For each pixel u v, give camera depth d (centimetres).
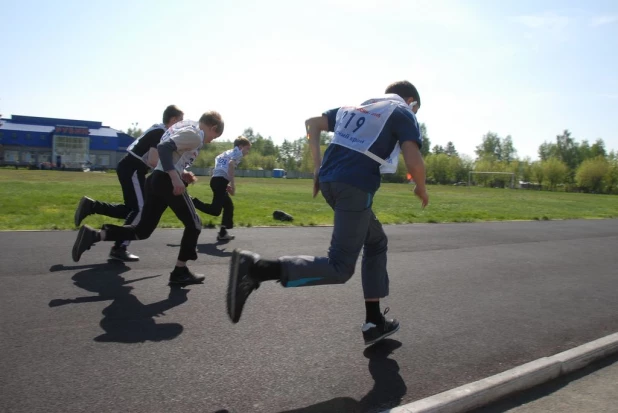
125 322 365
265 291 471
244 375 290
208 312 399
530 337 388
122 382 271
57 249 597
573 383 318
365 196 303
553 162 9469
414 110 346
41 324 351
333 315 413
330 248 304
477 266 667
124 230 475
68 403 246
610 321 444
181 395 261
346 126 316
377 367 314
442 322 414
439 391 285
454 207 1928
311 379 291
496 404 285
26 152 8250
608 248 920
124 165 577
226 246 702
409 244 826
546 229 1209
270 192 2578
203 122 488
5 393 252
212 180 745
